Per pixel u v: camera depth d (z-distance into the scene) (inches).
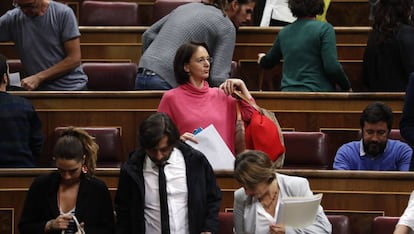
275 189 538.0
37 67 757.9
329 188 619.2
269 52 764.0
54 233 561.3
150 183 550.6
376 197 618.2
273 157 599.2
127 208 553.0
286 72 747.4
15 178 625.9
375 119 650.2
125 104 719.1
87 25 884.0
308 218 530.0
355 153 661.9
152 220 549.6
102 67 786.8
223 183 610.5
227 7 711.1
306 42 738.2
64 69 752.3
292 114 729.0
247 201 540.4
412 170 630.5
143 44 738.8
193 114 607.8
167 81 713.0
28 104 652.7
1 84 653.3
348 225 586.2
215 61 683.4
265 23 854.5
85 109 721.6
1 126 645.3
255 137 600.4
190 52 611.2
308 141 669.9
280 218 527.5
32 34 756.6
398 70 746.8
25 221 568.7
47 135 722.8
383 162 658.2
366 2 910.4
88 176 568.4
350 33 819.4
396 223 575.5
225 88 610.9
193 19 703.1
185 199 550.9
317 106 728.3
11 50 853.8
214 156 596.7
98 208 566.3
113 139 686.5
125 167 552.1
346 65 821.9
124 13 887.1
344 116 727.7
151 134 540.1
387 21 744.3
